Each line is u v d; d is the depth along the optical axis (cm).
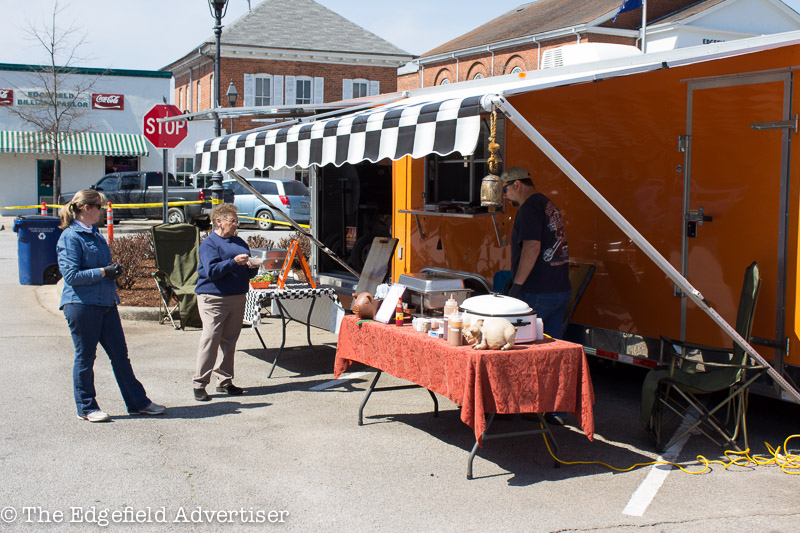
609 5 2934
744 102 534
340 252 885
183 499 410
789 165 511
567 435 533
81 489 420
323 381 666
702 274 565
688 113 568
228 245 595
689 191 570
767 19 2927
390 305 532
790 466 475
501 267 689
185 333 863
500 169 703
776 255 518
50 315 953
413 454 487
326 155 570
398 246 819
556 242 543
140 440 500
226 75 3441
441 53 3631
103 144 2927
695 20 2761
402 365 496
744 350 490
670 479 452
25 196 2909
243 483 434
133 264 1089
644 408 505
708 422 528
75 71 2895
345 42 3625
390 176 900
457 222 738
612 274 627
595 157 638
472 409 430
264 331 895
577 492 430
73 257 512
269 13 3628
